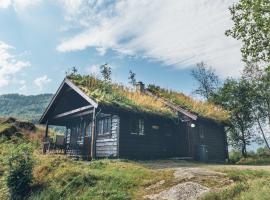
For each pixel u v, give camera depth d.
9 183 10.92
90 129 19.88
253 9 11.76
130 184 9.39
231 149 28.75
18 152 11.66
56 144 18.09
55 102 19.75
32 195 10.41
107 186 9.39
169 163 15.39
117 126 17.30
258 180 8.09
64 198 9.47
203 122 20.83
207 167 12.77
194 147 19.31
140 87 23.75
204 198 7.28
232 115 26.69
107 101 15.66
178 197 7.77
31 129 26.09
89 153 19.11
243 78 27.56
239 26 12.63
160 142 19.55
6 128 23.12
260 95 26.64
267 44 12.08
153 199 7.99
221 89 28.23
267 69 12.73
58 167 12.09
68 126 22.64
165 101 20.91
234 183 8.21
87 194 9.13
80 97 20.69
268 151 27.48
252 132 27.81
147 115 17.56
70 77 18.67
